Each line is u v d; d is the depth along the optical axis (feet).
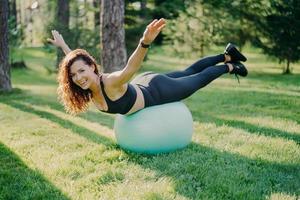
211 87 33.86
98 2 48.55
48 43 48.26
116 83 13.35
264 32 42.52
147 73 15.40
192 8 42.93
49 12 50.83
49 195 12.10
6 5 31.60
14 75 47.93
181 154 15.25
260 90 31.76
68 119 22.33
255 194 11.73
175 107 15.19
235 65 16.35
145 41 12.15
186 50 43.39
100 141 17.53
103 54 33.04
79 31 43.62
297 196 11.71
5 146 17.12
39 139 18.06
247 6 41.16
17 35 54.90
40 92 33.04
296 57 44.16
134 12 48.85
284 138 17.52
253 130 19.02
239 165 14.12
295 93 30.01
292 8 41.78
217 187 12.21
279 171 13.76
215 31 42.01
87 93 13.91
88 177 13.28
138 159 14.80
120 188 12.34
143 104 14.67
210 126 19.63
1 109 25.39
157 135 14.70
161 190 12.09
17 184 12.96
